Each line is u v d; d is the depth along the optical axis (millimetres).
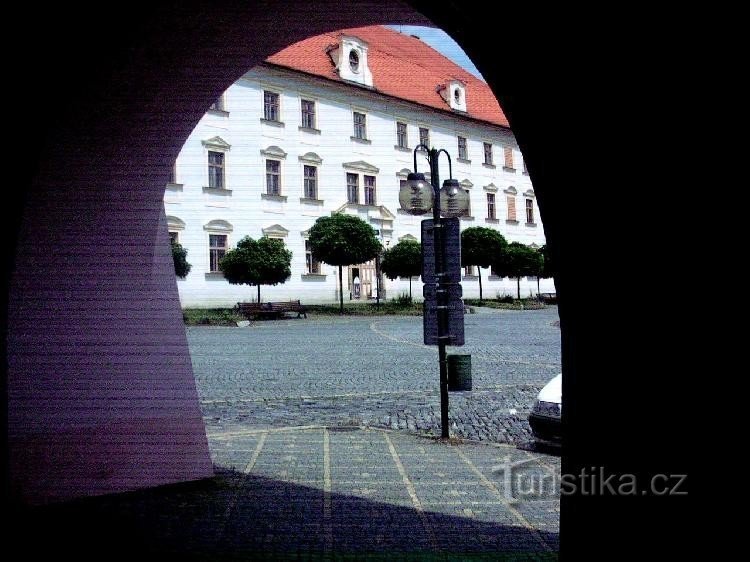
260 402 10297
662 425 2004
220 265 29344
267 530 4590
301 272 36125
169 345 5730
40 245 4938
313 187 37094
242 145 33688
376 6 4398
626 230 2053
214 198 32625
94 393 5293
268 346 18859
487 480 6000
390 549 4223
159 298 5648
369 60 40750
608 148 2062
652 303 2016
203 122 32125
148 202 5535
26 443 4887
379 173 40375
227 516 4891
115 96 4785
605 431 2141
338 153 38094
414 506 5195
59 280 5070
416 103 42344
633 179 2023
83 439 5246
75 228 5129
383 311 33594
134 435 5531
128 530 4555
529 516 4945
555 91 2127
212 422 8758
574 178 2135
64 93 3996
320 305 36156
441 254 7789
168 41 4555
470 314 35094
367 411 9570
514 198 50750
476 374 13406
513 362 15297
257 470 6305
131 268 5496
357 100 39156
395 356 16484
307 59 36719
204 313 29422
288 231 35531
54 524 4645
